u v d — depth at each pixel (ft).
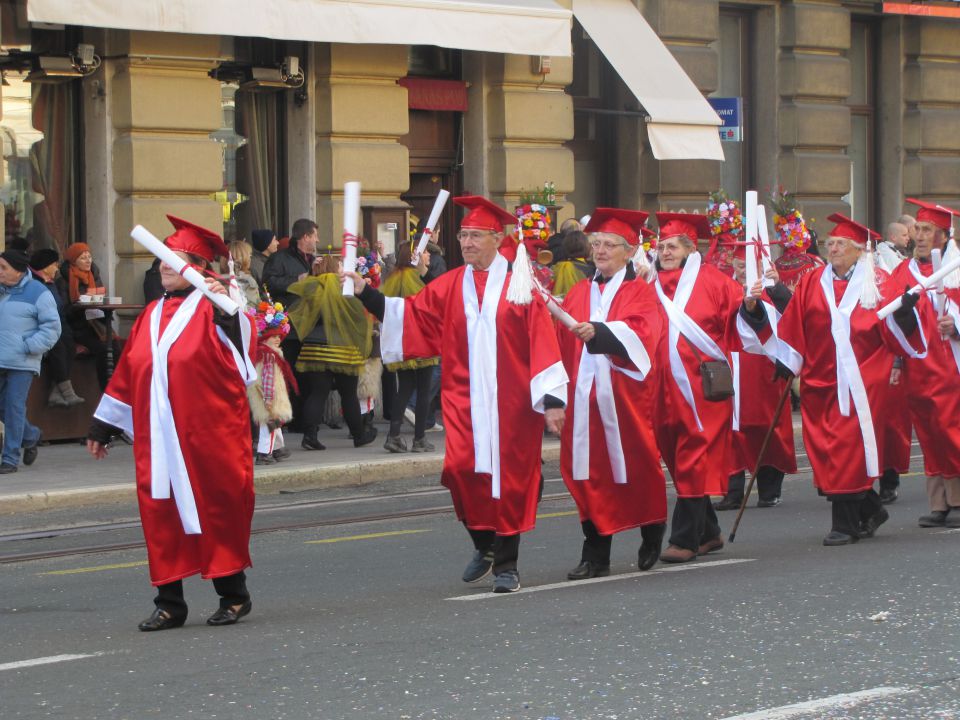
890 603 31.91
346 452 59.41
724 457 38.78
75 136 65.21
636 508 36.40
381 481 56.29
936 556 37.88
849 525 40.63
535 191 75.20
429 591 35.17
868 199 96.22
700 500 38.29
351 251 33.91
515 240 37.29
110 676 27.04
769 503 49.06
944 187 96.63
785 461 48.44
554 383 33.81
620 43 77.71
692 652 27.84
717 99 81.61
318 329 59.41
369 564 39.34
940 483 44.06
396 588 35.76
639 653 27.84
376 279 59.62
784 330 40.93
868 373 40.34
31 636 31.24
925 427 43.62
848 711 23.93
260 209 70.64
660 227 40.09
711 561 38.29
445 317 35.14
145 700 25.29
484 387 34.58
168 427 30.60
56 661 28.45
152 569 30.99
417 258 36.06
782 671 26.37
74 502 49.98
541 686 25.63
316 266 59.47
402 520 47.21
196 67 66.08
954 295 43.52
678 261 39.37
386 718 23.91
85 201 65.31
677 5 82.07
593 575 36.32
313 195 71.00
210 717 24.20
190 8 59.52
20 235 63.72
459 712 24.16
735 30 88.69
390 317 35.14
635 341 35.24
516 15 67.87
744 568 36.83
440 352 35.37
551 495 52.39
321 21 62.54
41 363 60.23
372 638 29.66
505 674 26.48
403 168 72.79
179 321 30.89
